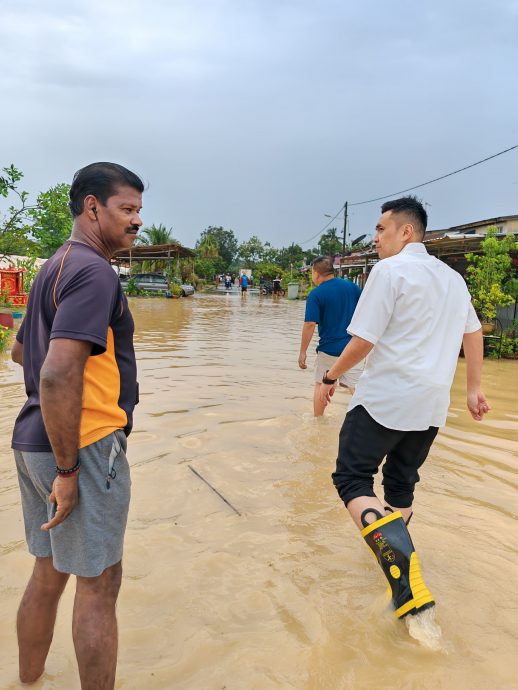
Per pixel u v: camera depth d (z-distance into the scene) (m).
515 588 2.59
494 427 5.42
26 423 1.80
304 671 2.04
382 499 3.64
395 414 2.53
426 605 2.23
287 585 2.58
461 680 2.02
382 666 2.08
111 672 1.80
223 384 7.04
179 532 3.05
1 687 1.95
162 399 6.09
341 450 2.69
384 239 2.85
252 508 3.39
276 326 15.97
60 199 11.56
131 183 1.92
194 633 2.23
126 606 2.40
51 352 1.59
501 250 11.46
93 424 1.76
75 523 1.75
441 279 2.61
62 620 2.30
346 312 5.16
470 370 2.87
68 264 1.72
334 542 3.00
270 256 84.44
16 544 2.89
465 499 3.61
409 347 2.53
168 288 31.61
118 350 1.89
